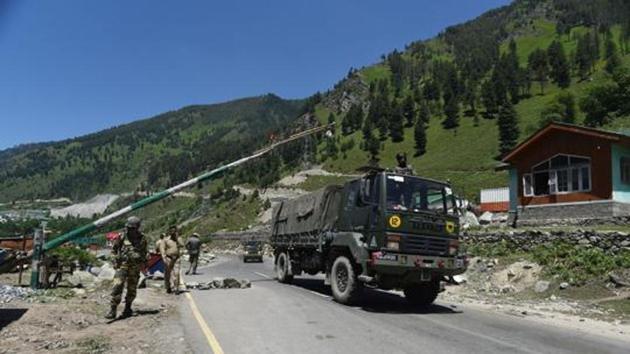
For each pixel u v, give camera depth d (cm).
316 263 1630
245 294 1496
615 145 2592
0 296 1288
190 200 17038
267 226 7262
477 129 13925
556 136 2825
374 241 1247
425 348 833
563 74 15700
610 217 2458
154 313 1141
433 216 1289
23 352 779
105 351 794
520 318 1173
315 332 948
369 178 1302
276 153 16838
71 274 1816
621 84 9381
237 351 801
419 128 13900
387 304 1370
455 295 1667
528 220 2928
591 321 1159
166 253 1530
